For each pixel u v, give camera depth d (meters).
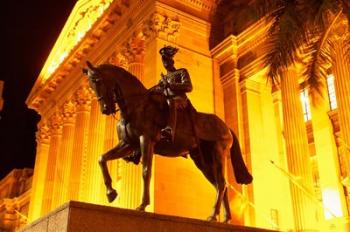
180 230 8.17
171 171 21.53
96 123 30.11
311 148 26.98
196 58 25.78
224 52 26.22
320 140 26.17
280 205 23.06
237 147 11.27
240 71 25.58
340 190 24.05
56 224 7.50
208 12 27.59
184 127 10.13
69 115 35.25
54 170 35.84
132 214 7.82
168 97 9.88
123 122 9.61
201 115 10.66
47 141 39.31
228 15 27.30
